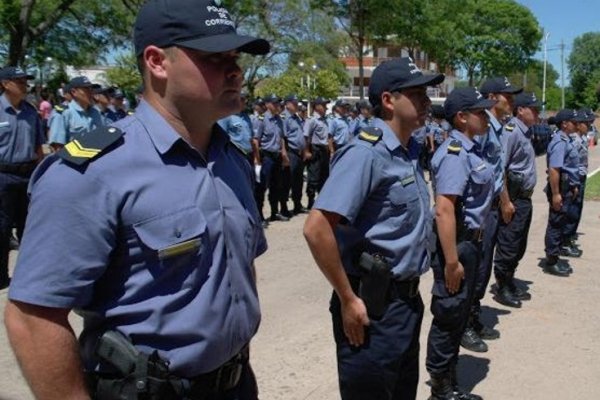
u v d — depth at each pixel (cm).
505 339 477
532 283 631
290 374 401
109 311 153
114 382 153
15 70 551
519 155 531
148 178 152
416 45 2553
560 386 399
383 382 259
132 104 1370
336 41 3212
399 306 258
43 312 142
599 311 545
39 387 143
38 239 142
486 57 4712
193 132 164
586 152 739
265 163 941
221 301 161
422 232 262
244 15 1794
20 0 1427
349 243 260
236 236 168
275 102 946
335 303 272
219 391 170
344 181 245
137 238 150
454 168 337
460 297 344
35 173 150
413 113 258
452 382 365
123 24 1850
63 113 738
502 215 514
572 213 734
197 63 155
